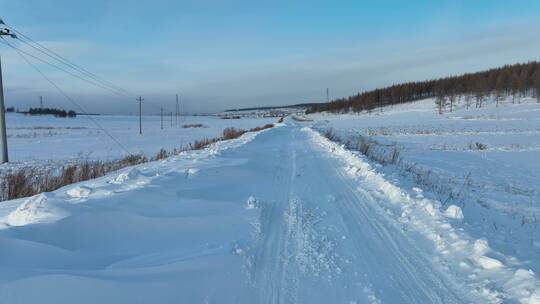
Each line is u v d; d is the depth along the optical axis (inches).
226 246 188.9
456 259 172.1
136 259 169.3
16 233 167.9
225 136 1279.5
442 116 2913.4
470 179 502.3
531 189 454.3
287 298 140.3
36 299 116.8
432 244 193.2
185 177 348.2
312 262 173.3
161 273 150.4
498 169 611.2
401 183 332.5
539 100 3233.3
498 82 3695.9
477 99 3550.7
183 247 187.6
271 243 197.9
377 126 2065.7
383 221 234.2
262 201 279.6
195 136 1756.9
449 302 136.3
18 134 1852.9
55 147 1215.6
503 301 131.6
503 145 968.9
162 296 133.1
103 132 2142.0
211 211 244.8
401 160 622.5
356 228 221.5
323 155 601.3
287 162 522.6
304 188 339.6
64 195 266.5
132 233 196.7
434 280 153.8
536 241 213.3
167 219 215.2
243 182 357.7
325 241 200.2
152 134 1947.6
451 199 301.6
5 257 143.6
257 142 822.5
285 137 1080.2
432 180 437.1
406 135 1350.9
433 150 874.1
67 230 182.5
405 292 144.3
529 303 127.8
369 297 140.6
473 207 292.4
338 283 152.5
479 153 815.1
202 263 164.2
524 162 689.0
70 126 2874.0
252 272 161.8
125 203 238.4
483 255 168.2
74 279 129.6
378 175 366.3
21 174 410.9
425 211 245.3
